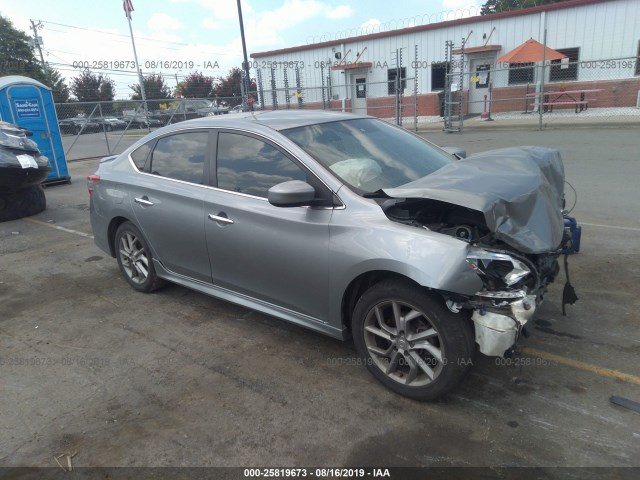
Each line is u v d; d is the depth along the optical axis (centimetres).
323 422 281
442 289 254
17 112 1071
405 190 274
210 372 337
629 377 304
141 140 465
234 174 366
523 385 303
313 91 2486
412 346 287
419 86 2183
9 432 285
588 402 284
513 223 265
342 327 318
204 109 2308
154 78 3716
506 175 296
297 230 319
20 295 490
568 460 243
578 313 383
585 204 684
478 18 1973
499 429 267
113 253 499
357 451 258
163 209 412
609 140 1234
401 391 296
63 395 319
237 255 360
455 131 1716
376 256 279
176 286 493
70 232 721
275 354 356
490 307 257
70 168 1471
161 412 297
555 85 1909
